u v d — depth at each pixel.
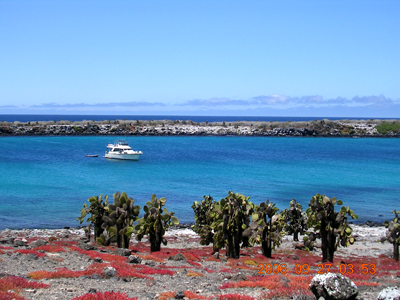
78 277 14.55
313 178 79.56
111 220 24.92
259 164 102.44
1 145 136.12
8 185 64.69
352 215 24.19
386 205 54.84
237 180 74.69
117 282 14.21
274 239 25.20
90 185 66.44
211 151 134.75
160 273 16.56
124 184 68.12
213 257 23.67
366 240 35.62
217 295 12.98
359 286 15.12
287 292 12.93
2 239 22.94
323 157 122.75
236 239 24.16
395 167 100.94
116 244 27.47
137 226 24.42
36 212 45.47
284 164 103.44
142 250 25.88
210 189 63.94
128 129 198.50
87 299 11.04
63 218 42.97
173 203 52.41
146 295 12.44
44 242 22.39
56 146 137.88
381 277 19.48
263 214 25.30
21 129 179.00
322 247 24.66
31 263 16.58
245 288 14.32
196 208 30.94
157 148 142.00
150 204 24.80
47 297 11.45
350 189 67.25
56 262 17.12
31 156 109.56
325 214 24.08
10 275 13.28
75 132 186.75
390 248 32.19
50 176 76.38
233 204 24.09
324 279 11.23
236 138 196.25
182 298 12.27
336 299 10.88
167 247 29.64
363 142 187.62
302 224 34.47
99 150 129.25
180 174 82.19
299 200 55.66
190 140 178.88
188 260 21.64
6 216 43.12
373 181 77.00
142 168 91.88
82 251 20.50
